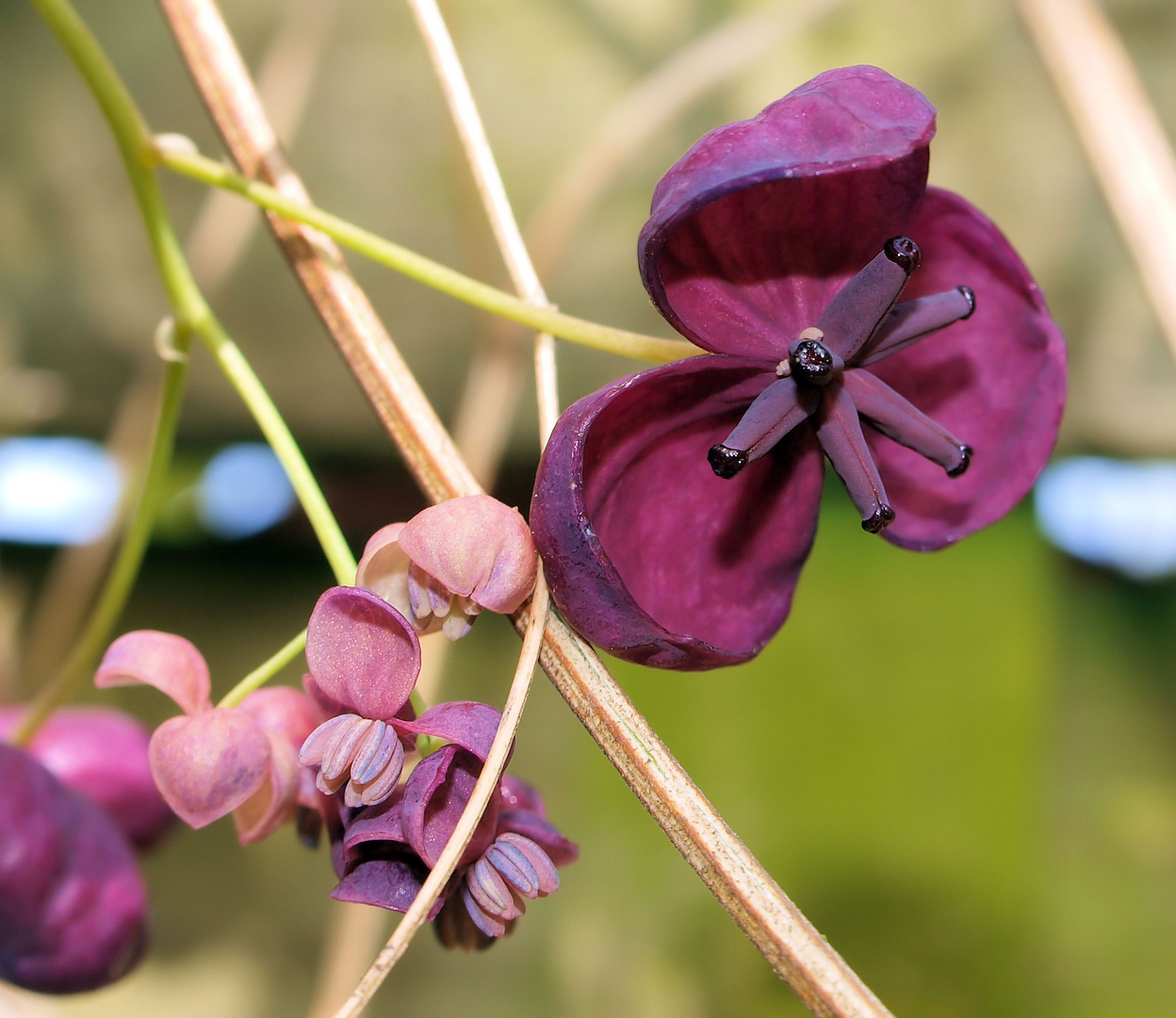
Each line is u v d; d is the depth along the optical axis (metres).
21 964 0.21
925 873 0.47
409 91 0.42
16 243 0.43
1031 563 0.50
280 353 0.45
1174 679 0.54
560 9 0.42
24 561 0.48
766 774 0.47
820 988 0.17
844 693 0.48
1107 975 0.48
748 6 0.43
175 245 0.20
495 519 0.17
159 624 0.50
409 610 0.18
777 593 0.19
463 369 0.45
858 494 0.18
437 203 0.43
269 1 0.41
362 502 0.49
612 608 0.17
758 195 0.18
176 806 0.18
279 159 0.20
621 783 0.53
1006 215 0.45
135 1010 0.50
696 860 0.17
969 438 0.19
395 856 0.17
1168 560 0.53
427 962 0.52
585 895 0.52
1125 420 0.48
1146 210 0.21
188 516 0.49
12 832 0.20
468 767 0.17
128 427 0.38
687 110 0.43
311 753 0.17
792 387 0.18
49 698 0.22
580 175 0.33
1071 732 0.53
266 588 0.52
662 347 0.19
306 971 0.52
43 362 0.45
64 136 0.42
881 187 0.18
